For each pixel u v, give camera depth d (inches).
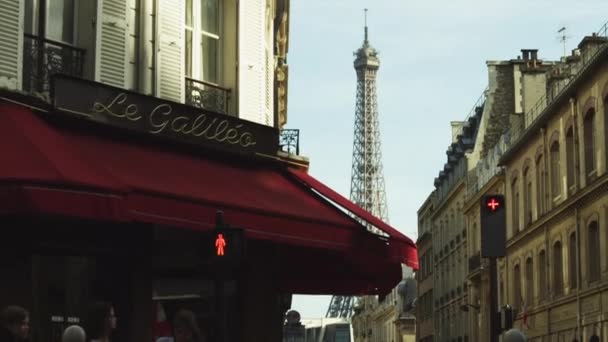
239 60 890.7
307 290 984.3
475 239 2906.0
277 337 875.4
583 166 1845.5
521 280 2331.4
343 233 761.6
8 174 582.6
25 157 604.7
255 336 838.5
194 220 656.4
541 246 2145.7
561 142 1998.0
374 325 6589.6
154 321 762.2
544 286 2154.3
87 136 714.8
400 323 5167.3
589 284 1800.0
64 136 690.8
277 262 871.1
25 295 669.9
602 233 1724.9
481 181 2822.3
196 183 715.4
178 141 778.8
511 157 2420.0
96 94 721.6
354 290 964.0
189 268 780.0
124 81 773.3
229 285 832.9
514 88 3031.5
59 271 701.3
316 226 741.9
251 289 840.3
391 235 804.0
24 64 705.0
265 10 974.4
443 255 3503.9
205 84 860.6
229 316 830.5
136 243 745.6
